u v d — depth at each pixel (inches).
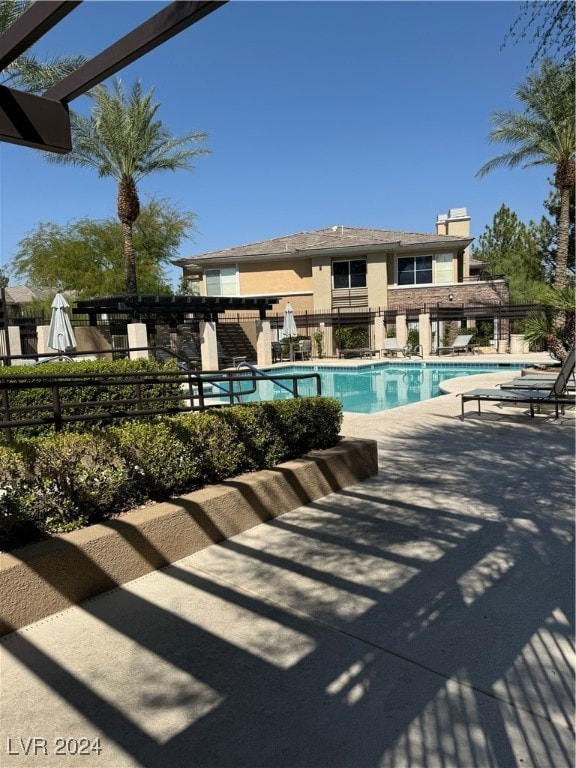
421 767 75.3
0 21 477.7
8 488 128.9
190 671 97.8
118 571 131.2
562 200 641.0
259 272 1145.4
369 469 220.5
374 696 90.2
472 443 275.9
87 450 146.1
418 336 1026.1
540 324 572.1
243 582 132.1
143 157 850.1
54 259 1284.4
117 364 374.6
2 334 708.0
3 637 110.0
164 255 1409.9
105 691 92.8
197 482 174.2
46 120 125.9
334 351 1063.0
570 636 105.7
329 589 127.3
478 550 146.4
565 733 81.0
